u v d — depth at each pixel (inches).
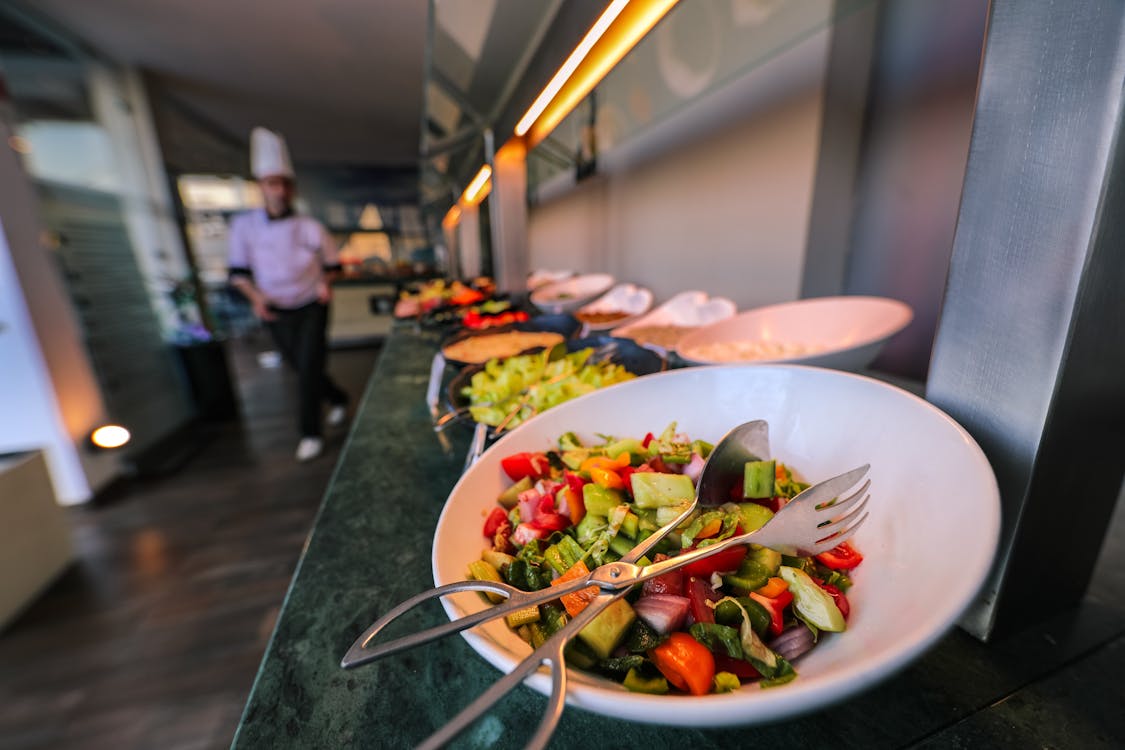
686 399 22.0
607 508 16.0
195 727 42.8
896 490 14.0
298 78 151.6
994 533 9.7
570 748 11.2
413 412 35.3
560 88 37.2
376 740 11.4
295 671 13.4
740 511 15.4
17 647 52.2
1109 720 11.4
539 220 145.7
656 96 56.1
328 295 96.1
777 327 41.9
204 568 64.5
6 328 75.7
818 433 18.3
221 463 97.5
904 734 11.2
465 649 14.1
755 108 58.5
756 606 12.0
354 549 18.9
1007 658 13.2
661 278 83.0
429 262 308.8
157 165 140.1
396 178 290.0
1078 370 12.3
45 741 42.0
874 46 51.0
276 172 86.4
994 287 13.6
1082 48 11.1
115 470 89.8
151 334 112.6
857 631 10.8
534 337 48.8
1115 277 11.9
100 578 62.8
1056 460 12.9
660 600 12.4
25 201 78.8
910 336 52.2
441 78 47.0
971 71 43.4
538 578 14.3
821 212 53.9
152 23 114.5
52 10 103.3
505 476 18.7
